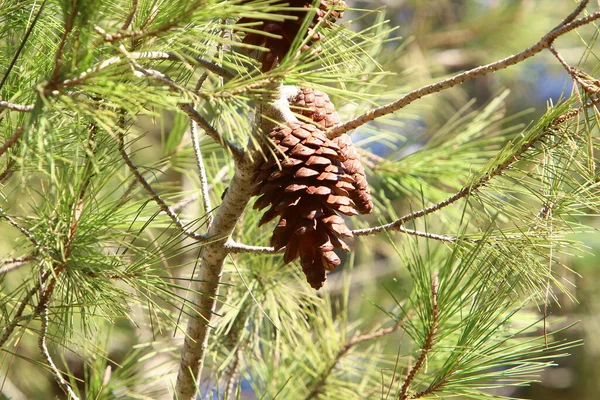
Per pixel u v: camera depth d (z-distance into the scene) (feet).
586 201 7.36
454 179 8.03
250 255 7.90
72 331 7.39
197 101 7.11
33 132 7.01
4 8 7.34
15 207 7.72
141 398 7.74
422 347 7.42
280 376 7.95
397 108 7.28
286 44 7.20
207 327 7.55
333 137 7.35
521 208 7.42
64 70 7.00
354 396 7.92
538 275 7.39
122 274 7.29
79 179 7.29
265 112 7.30
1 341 7.30
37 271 7.26
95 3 7.00
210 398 7.73
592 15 7.16
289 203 7.24
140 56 7.09
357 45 7.26
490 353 7.39
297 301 7.99
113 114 7.04
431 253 7.82
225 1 7.11
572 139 7.30
